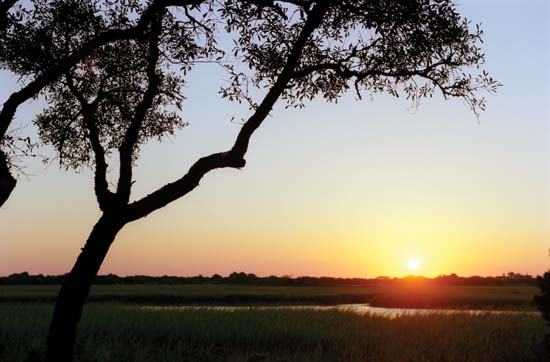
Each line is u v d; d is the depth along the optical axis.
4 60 12.06
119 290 77.25
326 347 19.50
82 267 9.81
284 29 11.91
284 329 22.42
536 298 15.80
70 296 9.69
